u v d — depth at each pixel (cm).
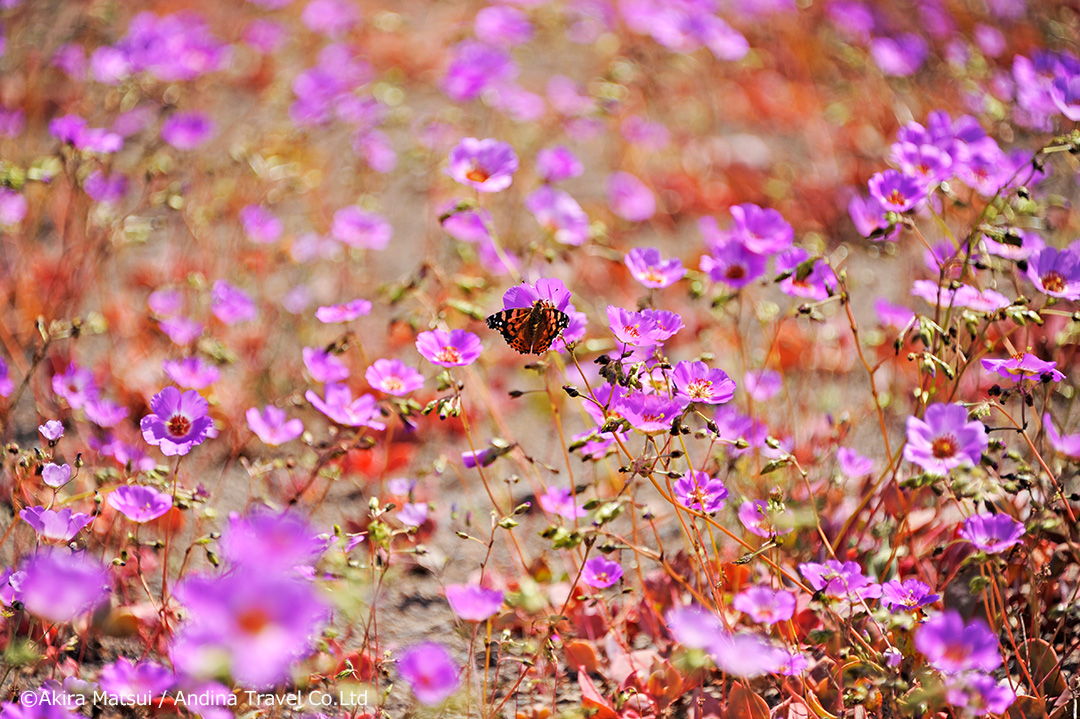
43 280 317
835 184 353
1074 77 289
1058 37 411
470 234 307
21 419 303
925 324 282
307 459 301
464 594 277
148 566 291
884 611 276
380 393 308
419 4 513
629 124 365
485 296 309
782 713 281
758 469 295
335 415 287
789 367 313
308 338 314
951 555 288
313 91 352
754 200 352
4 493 295
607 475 302
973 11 452
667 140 368
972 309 287
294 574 283
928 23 430
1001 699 272
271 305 317
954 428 276
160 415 283
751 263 292
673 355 315
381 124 361
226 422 305
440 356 284
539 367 285
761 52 449
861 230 297
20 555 289
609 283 324
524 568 291
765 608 278
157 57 337
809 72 436
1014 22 445
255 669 259
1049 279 284
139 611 286
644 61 428
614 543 284
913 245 325
